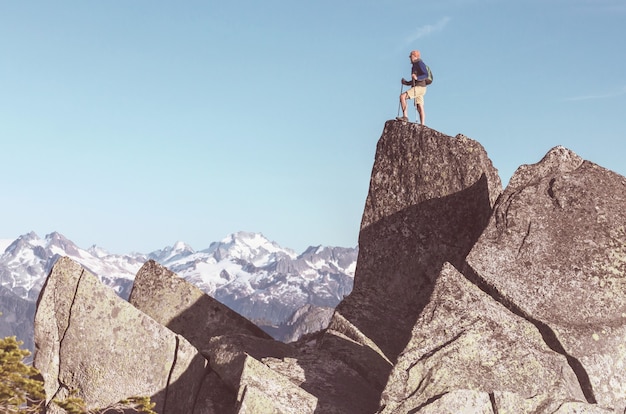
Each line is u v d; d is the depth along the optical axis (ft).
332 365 84.53
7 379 72.95
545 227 86.99
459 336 74.33
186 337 101.55
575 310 80.23
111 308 83.92
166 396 82.23
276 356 89.30
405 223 107.55
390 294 105.09
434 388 70.54
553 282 82.28
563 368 73.56
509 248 86.02
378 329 98.12
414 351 73.97
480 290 80.48
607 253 83.87
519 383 71.00
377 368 85.05
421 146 108.17
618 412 74.43
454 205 105.19
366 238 110.01
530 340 76.13
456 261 103.19
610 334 77.92
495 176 108.27
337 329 93.20
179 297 103.81
